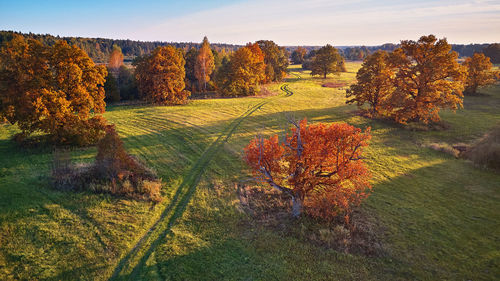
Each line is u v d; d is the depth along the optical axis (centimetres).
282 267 1412
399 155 3234
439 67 4141
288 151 1948
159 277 1302
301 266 1428
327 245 1600
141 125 3969
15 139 2875
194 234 1648
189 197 2064
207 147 3200
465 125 4497
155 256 1435
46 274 1259
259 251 1527
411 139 3862
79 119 2845
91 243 1481
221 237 1634
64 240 1479
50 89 2667
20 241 1434
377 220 1902
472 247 1658
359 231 1755
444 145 3534
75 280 1249
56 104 2595
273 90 8225
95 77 2983
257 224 1788
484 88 8256
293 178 1862
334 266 1441
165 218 1791
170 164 2641
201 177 2412
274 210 1975
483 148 3064
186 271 1348
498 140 3103
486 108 5772
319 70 11144
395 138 3897
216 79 7519
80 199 1870
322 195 2034
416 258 1547
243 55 7000
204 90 8025
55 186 1986
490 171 2802
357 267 1446
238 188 2272
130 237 1570
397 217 1956
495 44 14250
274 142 1922
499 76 7194
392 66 4703
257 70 7431
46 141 2842
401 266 1479
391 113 4712
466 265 1503
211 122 4366
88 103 2889
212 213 1875
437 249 1633
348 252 1555
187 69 8812
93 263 1355
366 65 5034
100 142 2178
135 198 1958
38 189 1938
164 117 4478
